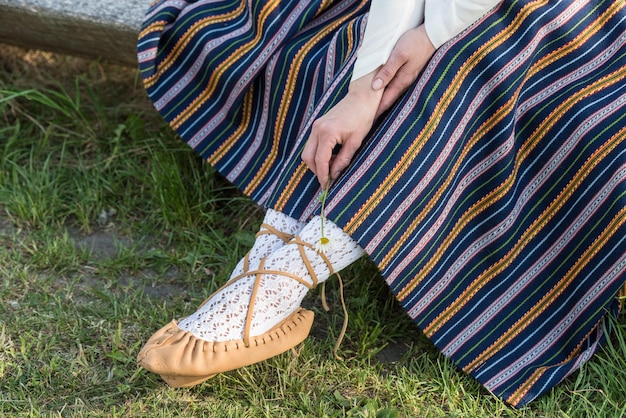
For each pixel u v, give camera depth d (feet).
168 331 5.63
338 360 6.19
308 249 5.58
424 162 5.50
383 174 5.45
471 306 6.04
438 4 5.53
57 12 7.43
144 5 7.43
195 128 7.00
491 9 5.65
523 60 5.67
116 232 7.59
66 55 9.12
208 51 6.79
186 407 5.76
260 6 6.62
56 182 7.89
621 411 5.69
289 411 5.74
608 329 6.16
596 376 6.04
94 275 7.02
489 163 5.81
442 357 6.26
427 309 5.98
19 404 5.68
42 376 5.91
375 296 6.84
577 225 5.89
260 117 6.85
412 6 5.64
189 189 7.86
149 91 6.98
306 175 5.87
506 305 6.05
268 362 6.09
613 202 5.73
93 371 6.01
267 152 6.79
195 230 7.48
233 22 6.89
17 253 7.12
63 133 8.54
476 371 5.99
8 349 6.12
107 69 9.46
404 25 5.60
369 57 5.60
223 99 6.89
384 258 5.64
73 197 7.88
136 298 6.75
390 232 5.57
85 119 8.43
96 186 7.89
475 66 5.57
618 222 5.72
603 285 5.85
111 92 9.15
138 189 7.95
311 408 5.76
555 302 6.04
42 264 7.02
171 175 7.73
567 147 5.87
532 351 6.02
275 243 5.90
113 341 6.27
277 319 5.65
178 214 7.57
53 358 6.02
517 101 5.77
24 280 6.81
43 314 6.46
